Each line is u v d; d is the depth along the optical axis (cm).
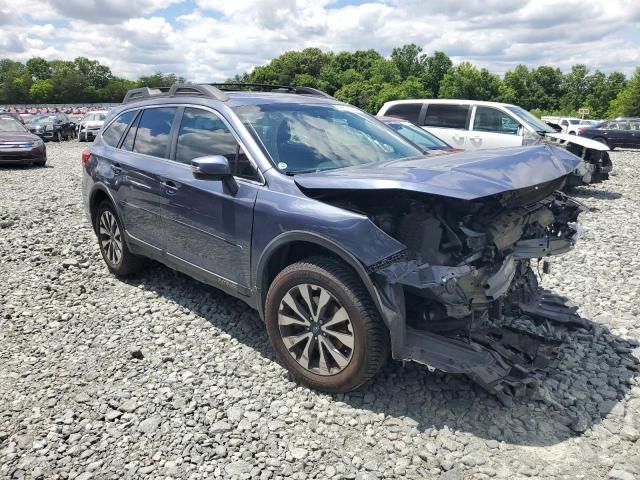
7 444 308
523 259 399
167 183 446
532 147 409
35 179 1355
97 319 471
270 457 295
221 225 397
